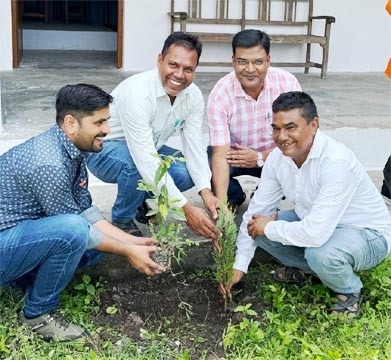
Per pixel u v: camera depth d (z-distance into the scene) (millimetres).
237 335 2840
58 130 2586
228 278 2977
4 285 2945
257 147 3574
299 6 8562
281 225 2869
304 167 2820
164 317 3041
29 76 7434
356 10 8758
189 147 3301
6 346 2662
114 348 2758
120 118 3039
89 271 3252
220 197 3367
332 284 2895
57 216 2598
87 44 10141
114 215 3334
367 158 5262
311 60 8805
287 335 2689
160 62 2980
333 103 6516
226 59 8445
